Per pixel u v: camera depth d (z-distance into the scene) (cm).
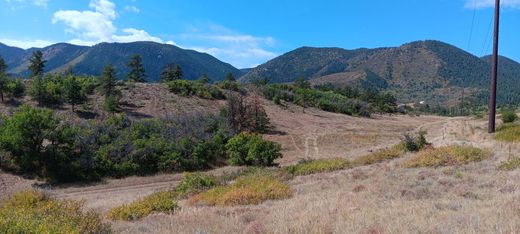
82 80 5912
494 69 2770
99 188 3084
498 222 786
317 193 1547
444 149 2283
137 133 4034
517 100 19612
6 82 4916
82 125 3984
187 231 950
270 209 1208
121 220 1270
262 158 3831
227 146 4222
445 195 1230
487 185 1350
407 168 2080
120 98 5703
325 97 10038
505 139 2509
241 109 5391
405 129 7100
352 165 2697
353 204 1147
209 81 9019
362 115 9362
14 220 757
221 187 1988
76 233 779
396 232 778
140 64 8881
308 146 5197
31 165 3247
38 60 6938
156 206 1399
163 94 6631
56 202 1208
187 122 4819
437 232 758
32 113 3219
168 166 3684
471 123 5066
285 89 10188
